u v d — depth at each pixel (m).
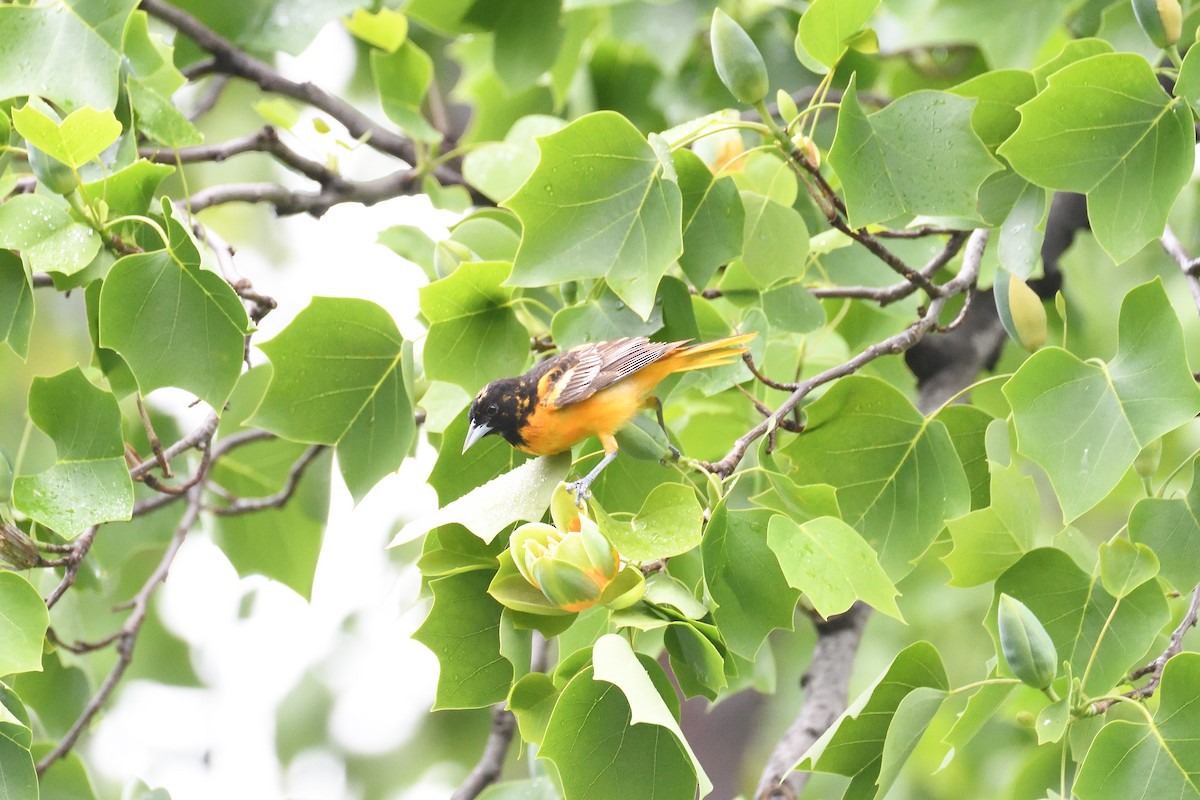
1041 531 15.56
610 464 7.69
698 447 10.70
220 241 9.50
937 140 7.27
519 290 7.91
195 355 7.60
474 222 9.24
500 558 6.16
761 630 6.82
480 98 14.35
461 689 6.99
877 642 15.70
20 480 7.48
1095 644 7.18
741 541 6.80
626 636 6.40
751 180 8.51
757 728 20.09
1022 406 7.02
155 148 10.02
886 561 7.94
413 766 16.20
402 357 7.74
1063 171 7.24
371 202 11.39
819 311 8.76
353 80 15.48
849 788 6.90
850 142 7.21
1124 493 11.04
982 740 13.14
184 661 14.79
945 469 7.79
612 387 6.90
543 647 9.44
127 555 11.50
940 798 13.55
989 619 7.38
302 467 11.04
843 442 7.88
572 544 5.87
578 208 7.13
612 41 13.82
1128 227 7.23
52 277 7.98
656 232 7.05
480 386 7.88
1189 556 7.26
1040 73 7.73
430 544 7.17
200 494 10.68
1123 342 6.99
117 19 8.18
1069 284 14.04
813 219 10.03
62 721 10.34
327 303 7.72
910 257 10.35
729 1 12.95
